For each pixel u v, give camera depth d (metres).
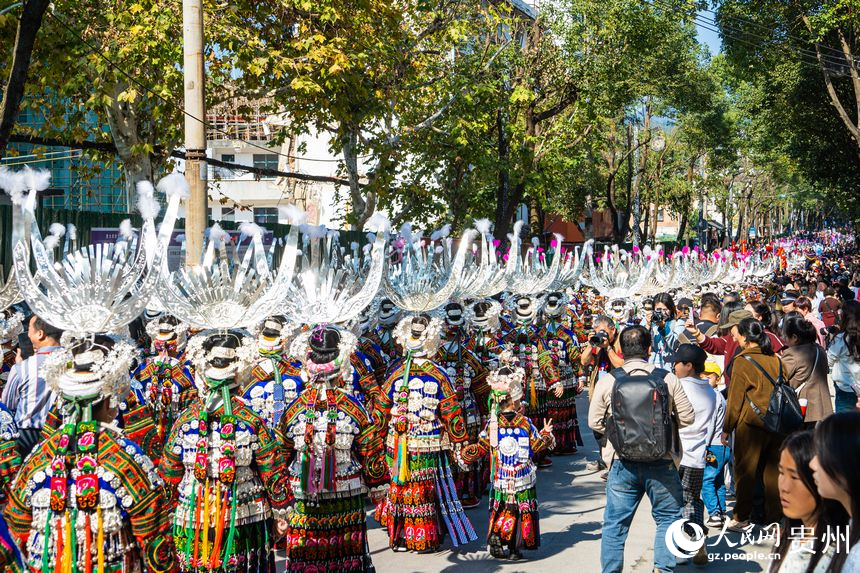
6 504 4.45
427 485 7.14
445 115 20.61
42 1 8.12
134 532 3.94
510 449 6.98
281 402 6.36
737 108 43.84
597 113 24.44
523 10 27.64
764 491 7.61
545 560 7.03
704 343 9.84
